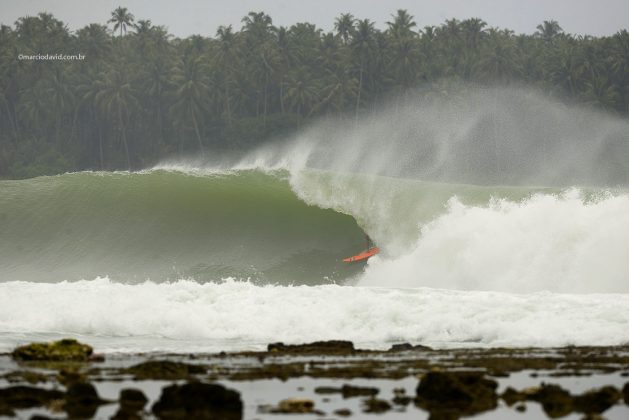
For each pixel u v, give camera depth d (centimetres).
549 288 11775
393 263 13762
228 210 16062
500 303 8406
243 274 14825
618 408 4422
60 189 16675
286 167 17275
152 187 16625
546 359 6034
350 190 16012
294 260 15038
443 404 4500
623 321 7712
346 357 6200
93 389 4581
